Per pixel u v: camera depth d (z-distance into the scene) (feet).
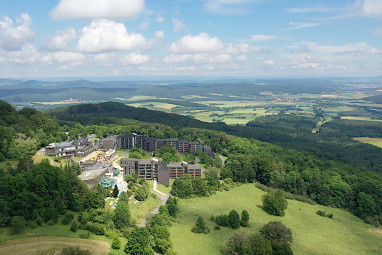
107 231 568.41
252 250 531.91
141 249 518.37
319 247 642.22
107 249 514.68
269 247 537.24
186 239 611.88
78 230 554.46
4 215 529.86
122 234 583.99
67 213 600.80
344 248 651.66
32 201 572.10
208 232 654.12
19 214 551.59
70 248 479.82
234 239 562.66
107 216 613.11
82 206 631.15
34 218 561.02
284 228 598.75
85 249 499.51
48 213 562.25
